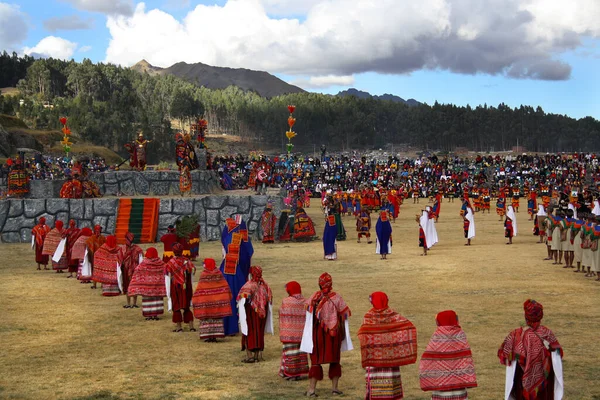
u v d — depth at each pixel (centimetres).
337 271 2252
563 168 8681
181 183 3475
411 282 1958
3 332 1364
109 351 1196
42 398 903
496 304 1570
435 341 691
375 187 6869
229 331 1323
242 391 922
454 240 3238
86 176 3491
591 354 1085
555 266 2223
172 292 1366
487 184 7481
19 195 3375
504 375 970
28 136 11356
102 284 1834
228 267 1324
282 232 3400
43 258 2405
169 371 1045
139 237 3247
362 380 977
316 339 887
